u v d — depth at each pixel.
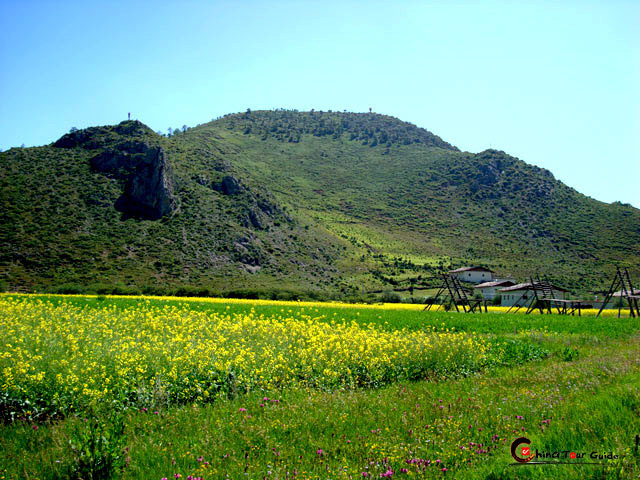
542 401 9.65
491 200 150.38
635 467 6.25
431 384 12.28
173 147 112.88
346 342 14.32
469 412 9.28
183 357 11.20
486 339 20.77
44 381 9.31
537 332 25.02
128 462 7.09
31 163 88.00
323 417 8.96
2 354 9.62
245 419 8.80
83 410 9.09
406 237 127.88
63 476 6.77
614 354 16.11
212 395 10.52
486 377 13.44
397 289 85.19
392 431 8.22
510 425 8.38
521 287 66.56
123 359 10.73
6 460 7.25
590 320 34.34
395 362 13.43
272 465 6.93
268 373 11.41
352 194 159.75
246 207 98.81
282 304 43.41
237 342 13.29
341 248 106.25
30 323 15.76
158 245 76.75
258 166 162.12
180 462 7.12
